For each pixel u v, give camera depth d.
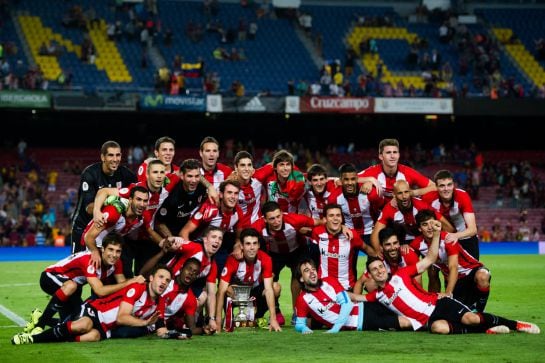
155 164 10.86
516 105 36.66
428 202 11.95
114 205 10.65
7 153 37.12
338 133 41.19
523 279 19.89
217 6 42.19
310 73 40.25
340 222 11.59
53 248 31.17
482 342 9.70
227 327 11.13
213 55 40.06
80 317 10.02
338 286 11.05
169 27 41.03
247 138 40.34
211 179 12.18
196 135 39.81
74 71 37.19
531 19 44.88
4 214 32.81
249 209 12.27
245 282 11.40
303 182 12.37
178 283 10.51
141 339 10.16
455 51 42.31
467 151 41.06
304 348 9.40
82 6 40.53
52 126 38.31
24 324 11.91
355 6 45.09
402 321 10.72
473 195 38.97
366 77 38.28
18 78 34.66
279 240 11.97
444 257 11.38
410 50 42.28
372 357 8.76
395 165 12.31
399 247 11.14
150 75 38.12
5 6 38.88
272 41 41.81
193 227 11.61
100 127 38.84
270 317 11.20
